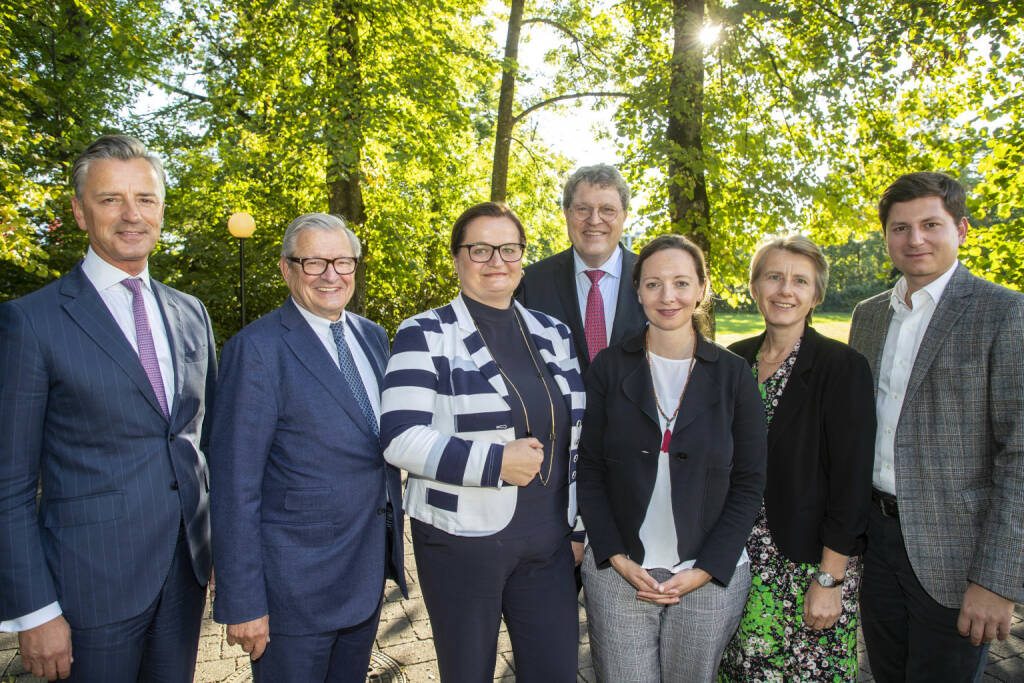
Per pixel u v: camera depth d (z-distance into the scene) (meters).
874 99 7.80
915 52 6.75
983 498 1.91
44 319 1.68
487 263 1.91
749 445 1.91
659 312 1.93
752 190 7.93
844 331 18.73
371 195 11.43
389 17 8.58
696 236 7.57
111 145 1.81
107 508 1.71
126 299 1.87
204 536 1.96
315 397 1.81
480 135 15.01
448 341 1.91
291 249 1.88
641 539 1.92
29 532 1.61
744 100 8.30
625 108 8.51
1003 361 1.84
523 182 12.02
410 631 3.22
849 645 1.93
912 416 2.02
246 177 11.91
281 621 1.77
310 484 1.80
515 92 11.18
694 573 1.83
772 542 2.00
